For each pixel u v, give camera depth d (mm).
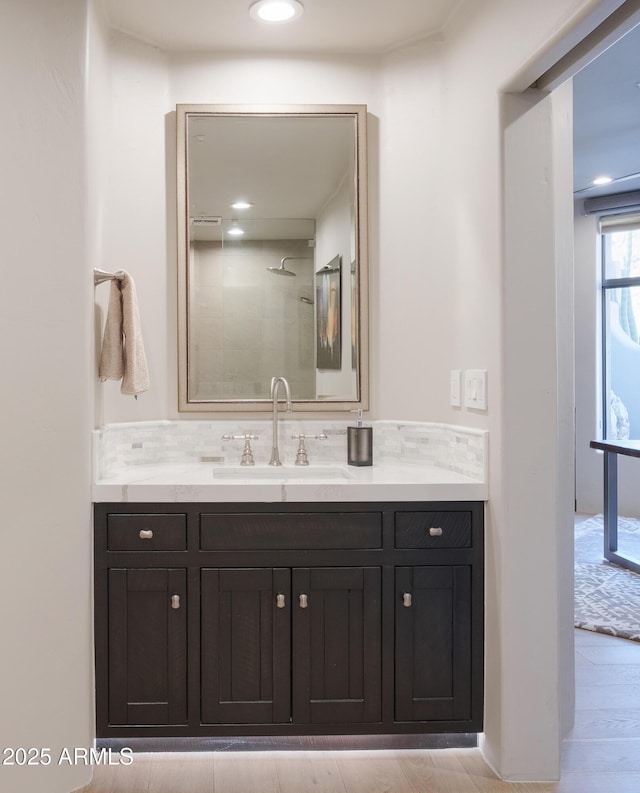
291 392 2729
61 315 2104
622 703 2670
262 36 2619
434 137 2654
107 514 2219
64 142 2105
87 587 2164
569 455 2492
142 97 2641
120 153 2598
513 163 2141
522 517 2158
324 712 2252
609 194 5734
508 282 2145
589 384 6008
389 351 2748
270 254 2719
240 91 2713
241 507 2236
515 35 2035
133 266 2629
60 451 2104
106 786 2100
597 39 1821
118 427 2525
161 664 2230
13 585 2031
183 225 2670
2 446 2016
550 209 2156
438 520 2262
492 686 2225
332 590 2252
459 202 2480
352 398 2740
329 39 2650
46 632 2076
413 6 2447
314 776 2154
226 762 2238
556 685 2162
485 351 2270
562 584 2447
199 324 2691
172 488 2217
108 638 2221
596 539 5164
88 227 2168
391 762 2248
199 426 2695
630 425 6023
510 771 2146
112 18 2508
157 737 2232
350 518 2248
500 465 2164
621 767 2229
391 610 2258
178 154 2664
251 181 2707
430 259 2668
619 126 4141
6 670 2021
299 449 2646
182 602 2232
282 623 2242
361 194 2721
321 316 2727
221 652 2240
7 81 2023
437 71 2639
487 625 2264
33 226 2057
